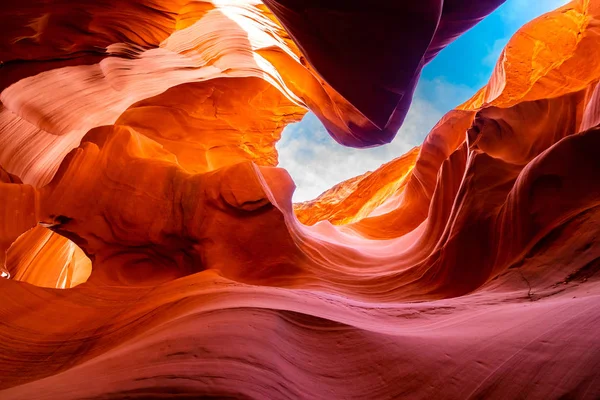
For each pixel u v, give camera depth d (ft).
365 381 8.02
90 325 14.69
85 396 6.50
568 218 15.12
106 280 22.03
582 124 21.12
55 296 17.49
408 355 8.55
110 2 17.02
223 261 22.86
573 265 12.95
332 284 22.08
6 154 18.10
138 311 14.98
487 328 9.25
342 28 10.36
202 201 24.68
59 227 22.75
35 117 18.16
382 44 10.34
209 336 8.82
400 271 22.67
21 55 15.38
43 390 7.38
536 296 11.97
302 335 9.98
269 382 7.18
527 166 17.87
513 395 6.15
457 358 7.90
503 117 24.77
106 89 22.04
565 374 5.93
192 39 24.53
